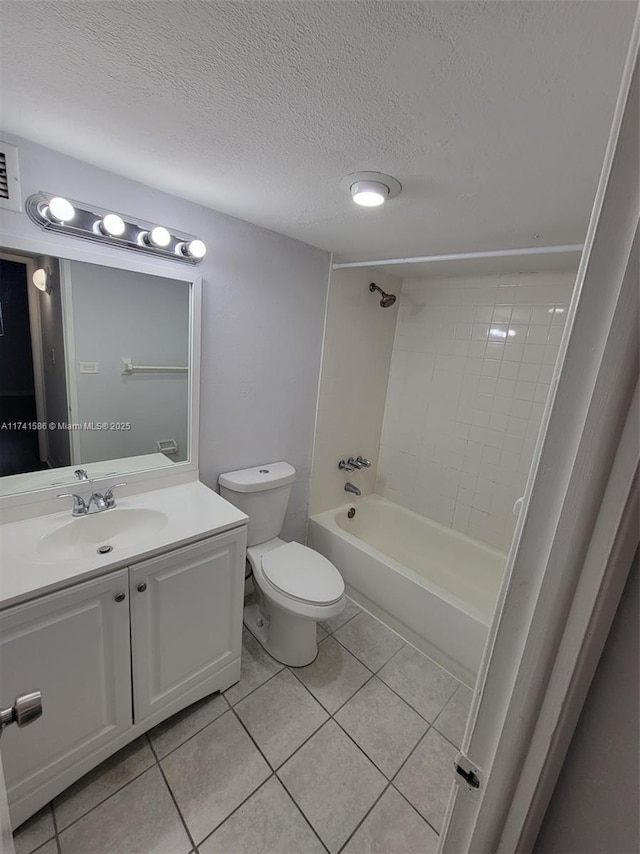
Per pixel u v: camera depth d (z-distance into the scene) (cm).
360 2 61
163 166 128
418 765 142
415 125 94
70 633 115
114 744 132
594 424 34
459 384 254
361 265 199
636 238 30
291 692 169
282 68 78
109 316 151
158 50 76
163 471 175
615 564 35
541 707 41
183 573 139
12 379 133
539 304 216
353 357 257
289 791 131
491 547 248
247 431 208
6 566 114
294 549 200
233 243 177
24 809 115
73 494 149
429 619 193
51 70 83
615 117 32
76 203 131
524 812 43
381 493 308
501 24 63
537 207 136
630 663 37
